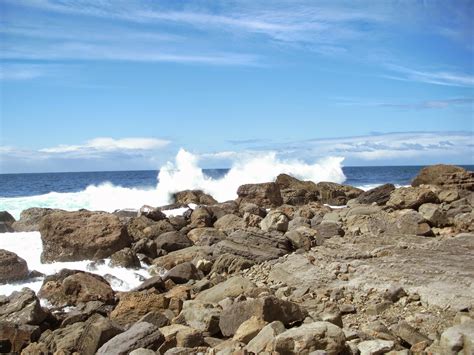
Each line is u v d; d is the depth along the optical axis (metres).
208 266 15.85
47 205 31.08
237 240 16.84
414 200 20.78
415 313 10.95
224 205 24.53
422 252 14.89
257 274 14.82
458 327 8.52
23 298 11.22
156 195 32.81
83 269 15.67
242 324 9.23
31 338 10.24
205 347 8.86
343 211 21.03
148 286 13.80
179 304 11.36
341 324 10.25
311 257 15.33
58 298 12.62
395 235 17.22
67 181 71.69
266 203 26.95
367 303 11.82
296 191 28.75
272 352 7.89
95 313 11.38
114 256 16.20
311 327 8.27
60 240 16.44
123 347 8.73
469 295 11.38
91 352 9.42
